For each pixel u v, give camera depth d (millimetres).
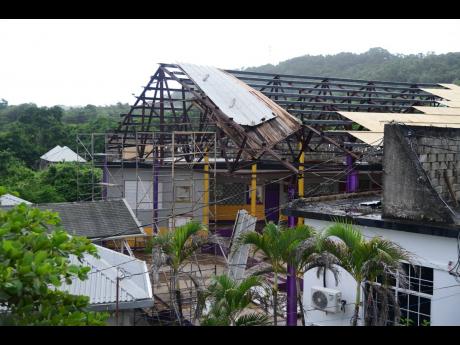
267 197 29281
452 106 24922
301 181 24188
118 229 18625
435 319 11289
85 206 19453
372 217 12547
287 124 20094
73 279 11641
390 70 59844
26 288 5961
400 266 9852
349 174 18750
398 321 10266
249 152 19969
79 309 6988
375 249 9859
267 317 10703
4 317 6152
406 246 11773
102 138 51906
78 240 7371
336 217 12883
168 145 22781
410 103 25484
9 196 19703
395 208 11930
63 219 18438
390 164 12000
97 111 82750
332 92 25375
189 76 22250
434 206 11258
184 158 25609
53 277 5992
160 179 25734
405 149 11719
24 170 41625
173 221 19422
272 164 25422
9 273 5785
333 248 10367
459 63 57312
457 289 10906
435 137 12312
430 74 54719
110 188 25938
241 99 21328
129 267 13555
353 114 20328
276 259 11359
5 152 43656
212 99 20812
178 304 13625
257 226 28531
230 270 16578
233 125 19672
